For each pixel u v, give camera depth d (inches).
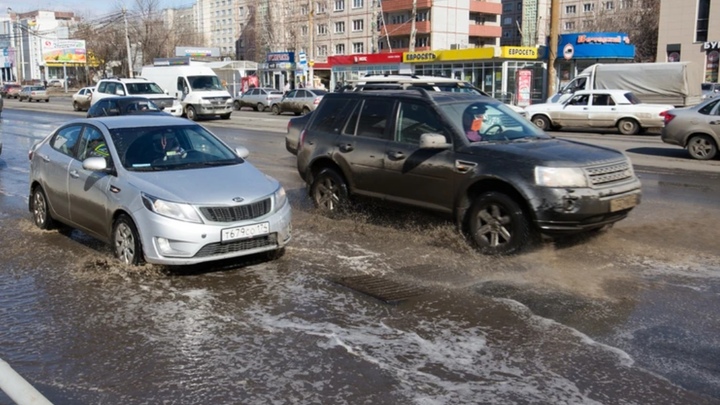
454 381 159.6
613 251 275.4
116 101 844.0
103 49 3275.1
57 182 299.0
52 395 154.9
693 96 1114.7
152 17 3240.7
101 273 249.6
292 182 470.6
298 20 3353.8
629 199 266.8
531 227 257.8
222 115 1257.4
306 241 297.1
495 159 266.2
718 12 1678.2
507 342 182.7
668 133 622.5
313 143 352.2
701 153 600.7
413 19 1911.9
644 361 170.4
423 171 291.4
